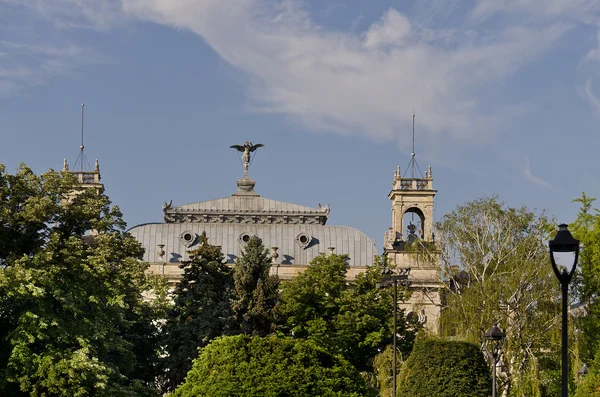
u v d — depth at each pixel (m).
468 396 81.69
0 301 74.31
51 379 72.56
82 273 80.25
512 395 99.00
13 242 80.12
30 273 73.81
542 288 104.56
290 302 115.50
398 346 115.56
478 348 84.06
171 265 143.12
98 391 74.88
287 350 83.06
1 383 72.75
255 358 82.31
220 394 80.19
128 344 82.88
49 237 82.06
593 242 114.19
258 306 109.12
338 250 150.75
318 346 86.06
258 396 79.94
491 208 117.88
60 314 78.25
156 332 113.38
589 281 113.31
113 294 82.38
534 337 102.44
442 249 117.56
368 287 120.25
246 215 154.00
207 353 85.12
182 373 107.94
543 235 117.44
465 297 106.25
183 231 149.12
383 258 124.44
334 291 119.31
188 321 109.62
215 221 153.62
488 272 114.12
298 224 153.25
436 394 81.94
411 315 122.00
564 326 41.84
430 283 139.88
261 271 112.94
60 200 84.94
